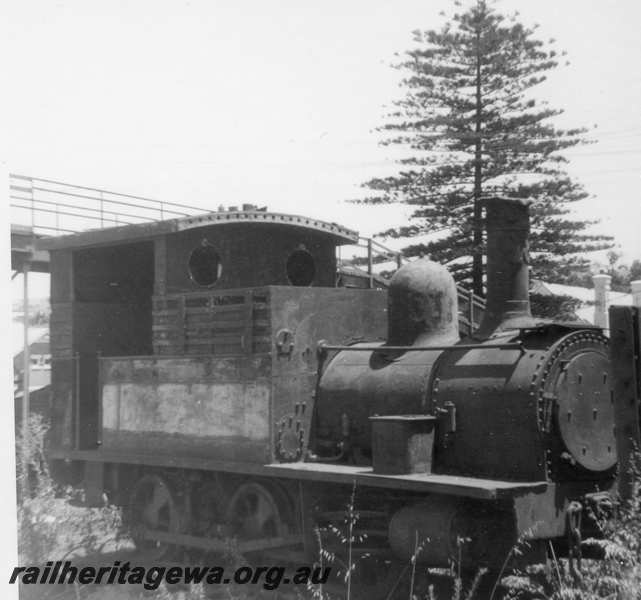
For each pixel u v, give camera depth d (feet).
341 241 41.63
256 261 38.88
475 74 89.71
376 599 29.32
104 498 39.68
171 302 36.88
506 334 29.01
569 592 23.56
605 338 28.22
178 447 36.06
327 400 33.04
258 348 32.99
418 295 31.63
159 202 55.31
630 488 24.39
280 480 33.27
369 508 31.55
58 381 43.88
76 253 43.98
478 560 26.91
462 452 28.35
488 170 88.43
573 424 26.66
